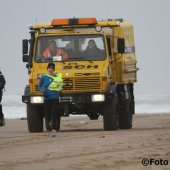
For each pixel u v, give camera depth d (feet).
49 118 151.74
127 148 121.08
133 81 184.55
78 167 100.83
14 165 103.35
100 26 164.55
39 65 163.32
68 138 140.56
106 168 99.96
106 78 160.76
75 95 160.56
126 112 175.52
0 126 192.65
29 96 162.30
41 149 121.60
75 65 162.20
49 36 164.55
